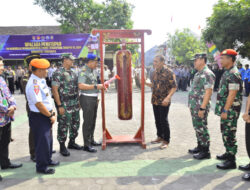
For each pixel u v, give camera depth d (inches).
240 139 179.3
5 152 130.3
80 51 660.7
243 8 507.5
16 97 479.8
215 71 550.0
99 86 150.4
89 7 1047.6
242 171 124.6
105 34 159.5
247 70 421.4
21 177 121.2
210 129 208.8
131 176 120.9
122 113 168.2
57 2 1037.8
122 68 163.5
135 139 171.6
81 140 186.9
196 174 122.1
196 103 138.0
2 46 653.3
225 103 124.4
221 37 537.6
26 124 241.4
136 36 162.7
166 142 165.2
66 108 146.9
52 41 656.4
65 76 144.6
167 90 160.4
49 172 124.7
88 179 118.1
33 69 115.9
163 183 113.0
